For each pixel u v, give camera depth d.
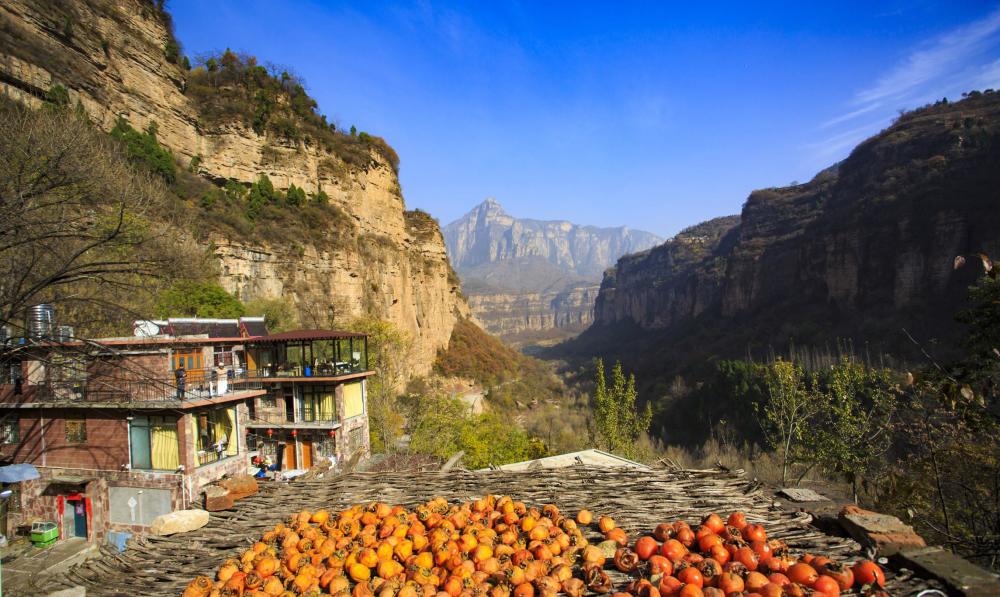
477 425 34.81
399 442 36.06
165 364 19.20
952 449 12.56
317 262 52.41
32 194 16.50
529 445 34.53
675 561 5.04
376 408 36.12
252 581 5.41
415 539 5.90
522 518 6.30
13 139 17.58
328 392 27.09
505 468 13.06
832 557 5.12
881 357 56.75
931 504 12.00
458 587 4.96
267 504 8.45
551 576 5.00
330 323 50.12
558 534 5.87
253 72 57.72
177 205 38.03
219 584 5.59
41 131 19.19
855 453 22.02
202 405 19.11
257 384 27.08
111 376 19.09
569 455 14.38
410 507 7.67
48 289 19.48
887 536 5.14
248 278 44.44
